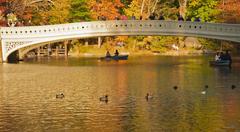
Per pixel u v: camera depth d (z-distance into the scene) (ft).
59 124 122.52
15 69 251.80
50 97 158.81
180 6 384.47
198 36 264.93
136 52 390.01
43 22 368.48
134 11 386.11
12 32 285.02
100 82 194.70
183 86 181.47
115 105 144.05
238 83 189.26
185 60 313.73
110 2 379.96
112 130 116.67
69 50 393.50
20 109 139.95
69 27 278.46
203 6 363.97
